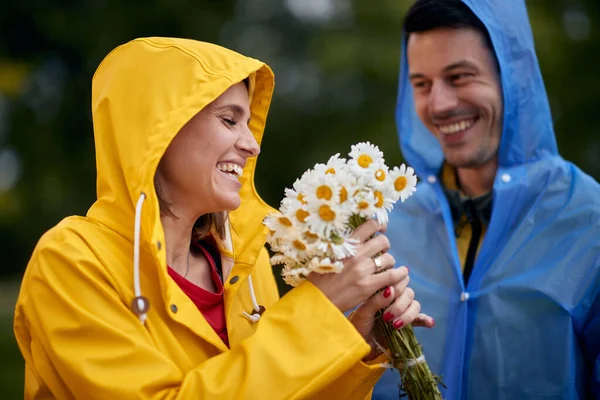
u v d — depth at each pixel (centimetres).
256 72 254
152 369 205
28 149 939
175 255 236
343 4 1033
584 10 905
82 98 907
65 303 209
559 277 268
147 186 210
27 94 938
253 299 244
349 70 958
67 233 219
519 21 292
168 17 866
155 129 217
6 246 1484
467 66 285
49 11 825
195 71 223
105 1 861
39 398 225
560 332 263
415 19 292
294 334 211
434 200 311
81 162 935
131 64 228
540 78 296
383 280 222
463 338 276
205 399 201
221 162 230
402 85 327
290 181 1054
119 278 216
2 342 887
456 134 292
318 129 1055
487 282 278
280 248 226
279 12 1100
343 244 218
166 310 215
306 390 204
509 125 288
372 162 224
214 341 221
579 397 261
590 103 849
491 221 282
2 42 835
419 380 232
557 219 277
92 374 203
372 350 244
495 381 268
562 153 865
